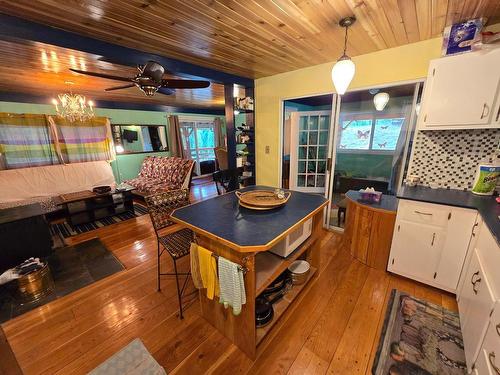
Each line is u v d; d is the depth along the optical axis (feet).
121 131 18.24
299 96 10.28
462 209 5.62
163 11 5.01
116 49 6.83
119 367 4.37
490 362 3.28
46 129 14.12
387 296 6.36
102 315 5.90
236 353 4.85
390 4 4.99
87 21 5.40
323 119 12.79
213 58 8.29
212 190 19.42
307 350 4.87
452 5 5.07
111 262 8.38
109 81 10.87
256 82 11.78
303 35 6.43
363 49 7.70
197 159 24.68
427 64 7.18
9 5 4.60
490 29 6.04
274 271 5.12
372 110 12.04
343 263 8.03
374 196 7.89
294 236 5.79
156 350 4.94
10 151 12.96
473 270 4.79
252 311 4.41
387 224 7.13
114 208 13.34
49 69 8.65
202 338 5.21
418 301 6.11
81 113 13.25
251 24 5.70
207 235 4.35
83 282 7.23
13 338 5.27
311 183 13.93
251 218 5.10
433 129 6.54
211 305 5.35
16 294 6.40
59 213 13.15
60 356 4.83
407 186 7.68
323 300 6.28
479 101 5.77
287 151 14.67
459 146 6.88
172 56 8.03
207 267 4.68
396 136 11.73
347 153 13.38
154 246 9.56
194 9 4.96
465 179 6.95
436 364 4.49
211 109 24.20
